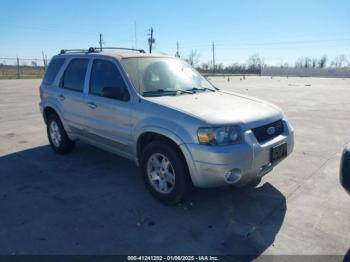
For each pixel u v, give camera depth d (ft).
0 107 41.78
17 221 12.37
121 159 19.63
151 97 14.34
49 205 13.69
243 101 14.87
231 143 11.98
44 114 21.13
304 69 258.16
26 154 20.83
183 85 16.33
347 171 10.75
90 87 17.08
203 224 12.15
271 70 277.03
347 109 41.91
